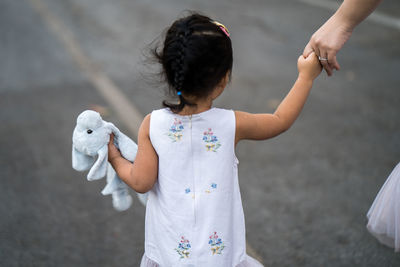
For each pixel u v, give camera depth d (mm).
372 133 3623
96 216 2607
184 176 1378
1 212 2625
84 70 5059
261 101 4254
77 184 2936
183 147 1360
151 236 1503
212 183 1376
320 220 2561
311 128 3727
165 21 6980
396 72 5039
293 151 3363
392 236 1728
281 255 2283
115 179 1554
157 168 1415
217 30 1234
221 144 1368
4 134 3598
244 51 5758
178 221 1391
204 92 1268
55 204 2715
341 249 2322
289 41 6211
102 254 2293
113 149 1501
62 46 5902
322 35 1471
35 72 4996
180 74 1217
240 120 1385
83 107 4094
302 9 8008
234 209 1450
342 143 3469
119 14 7473
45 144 3451
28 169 3104
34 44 5984
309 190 2859
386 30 6656
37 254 2283
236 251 1468
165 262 1445
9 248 2324
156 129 1370
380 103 4203
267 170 3104
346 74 4984
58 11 7781
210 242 1384
